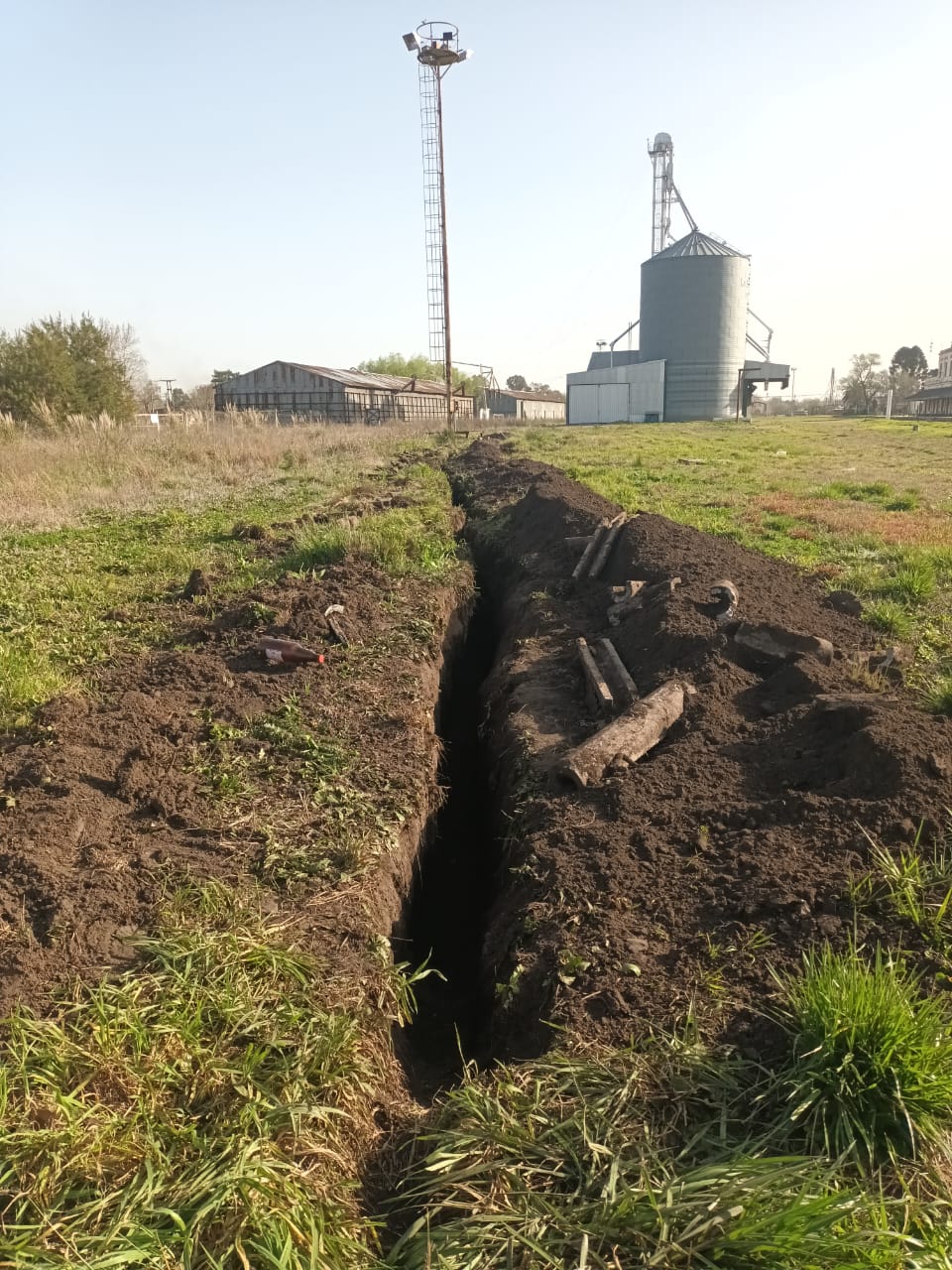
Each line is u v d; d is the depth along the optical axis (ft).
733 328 203.92
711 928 11.96
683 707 18.25
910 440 106.93
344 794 15.69
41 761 14.87
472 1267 7.72
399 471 65.31
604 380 220.84
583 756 16.28
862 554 32.81
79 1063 9.14
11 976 10.21
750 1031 10.18
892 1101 8.84
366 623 24.48
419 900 16.02
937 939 11.02
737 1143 8.80
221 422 95.81
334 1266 7.80
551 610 28.12
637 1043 10.21
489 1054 11.76
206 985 10.53
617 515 37.63
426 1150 9.61
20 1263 7.10
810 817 13.71
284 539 36.04
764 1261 7.43
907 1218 7.82
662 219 229.04
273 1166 8.41
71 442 62.34
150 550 34.71
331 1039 10.11
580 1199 8.36
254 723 17.89
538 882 13.70
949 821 13.05
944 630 23.62
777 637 20.38
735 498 48.14
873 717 15.34
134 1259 7.32
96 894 11.82
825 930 11.40
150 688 19.44
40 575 30.12
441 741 21.45
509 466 59.00
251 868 13.29
